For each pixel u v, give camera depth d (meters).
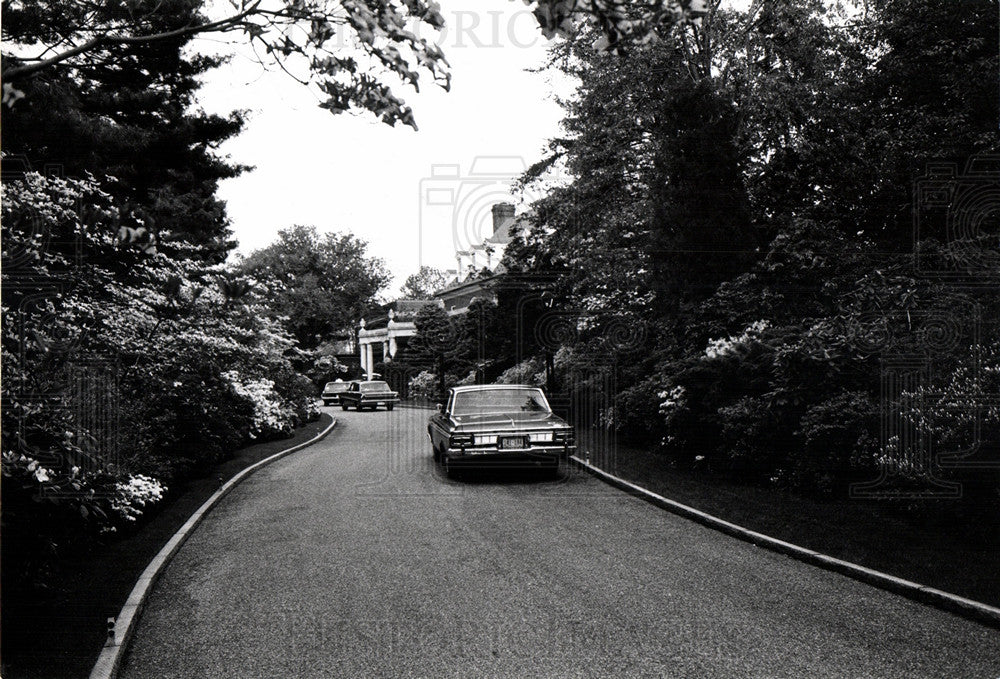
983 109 14.44
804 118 16.44
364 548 7.99
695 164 14.68
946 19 15.00
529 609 5.78
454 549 7.83
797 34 17.09
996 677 4.31
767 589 6.19
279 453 17.72
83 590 6.36
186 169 19.69
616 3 3.00
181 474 12.85
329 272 75.81
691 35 17.05
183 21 14.15
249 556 7.82
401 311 60.59
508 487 11.97
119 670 4.79
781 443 10.32
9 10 8.95
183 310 11.78
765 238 16.02
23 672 4.56
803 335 10.24
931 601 5.66
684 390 12.82
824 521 8.14
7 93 3.67
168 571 7.29
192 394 12.99
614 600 5.96
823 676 4.38
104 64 9.89
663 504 9.95
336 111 3.84
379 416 35.00
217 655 5.01
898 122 15.97
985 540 7.00
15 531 6.09
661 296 15.54
